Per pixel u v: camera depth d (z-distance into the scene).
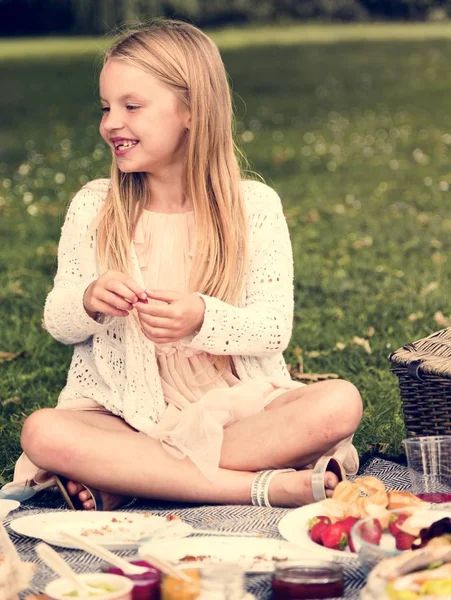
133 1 25.75
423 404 3.44
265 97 18.02
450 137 13.62
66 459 3.06
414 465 3.03
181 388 3.38
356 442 3.92
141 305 3.16
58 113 16.45
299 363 5.06
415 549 2.43
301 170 11.60
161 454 3.11
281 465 3.16
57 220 9.06
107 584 2.32
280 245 3.55
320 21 36.56
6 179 11.34
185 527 2.81
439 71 20.77
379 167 11.65
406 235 8.16
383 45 26.45
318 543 2.66
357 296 6.34
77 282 3.52
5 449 3.98
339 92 18.44
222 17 35.16
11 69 22.88
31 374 5.00
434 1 37.22
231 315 3.27
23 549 2.76
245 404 3.25
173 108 3.43
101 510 3.11
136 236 3.49
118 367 3.39
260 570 2.47
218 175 3.50
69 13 32.28
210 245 3.45
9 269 7.31
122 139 3.42
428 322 5.69
